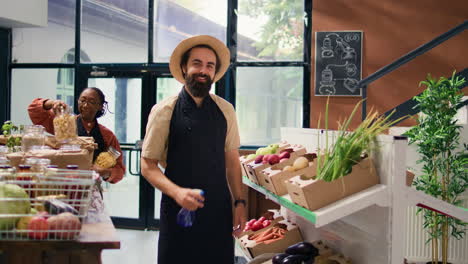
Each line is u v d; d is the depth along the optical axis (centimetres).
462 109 437
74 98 672
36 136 230
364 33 596
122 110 664
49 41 677
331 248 294
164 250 248
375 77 439
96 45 668
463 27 380
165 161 259
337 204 222
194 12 645
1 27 664
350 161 229
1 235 147
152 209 656
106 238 151
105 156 287
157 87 657
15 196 151
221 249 250
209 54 251
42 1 647
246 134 636
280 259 291
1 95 675
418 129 389
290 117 625
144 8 654
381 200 222
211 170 248
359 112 597
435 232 397
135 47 659
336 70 601
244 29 632
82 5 669
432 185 385
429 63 583
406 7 587
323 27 605
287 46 621
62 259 165
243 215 271
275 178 268
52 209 155
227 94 632
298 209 236
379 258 233
